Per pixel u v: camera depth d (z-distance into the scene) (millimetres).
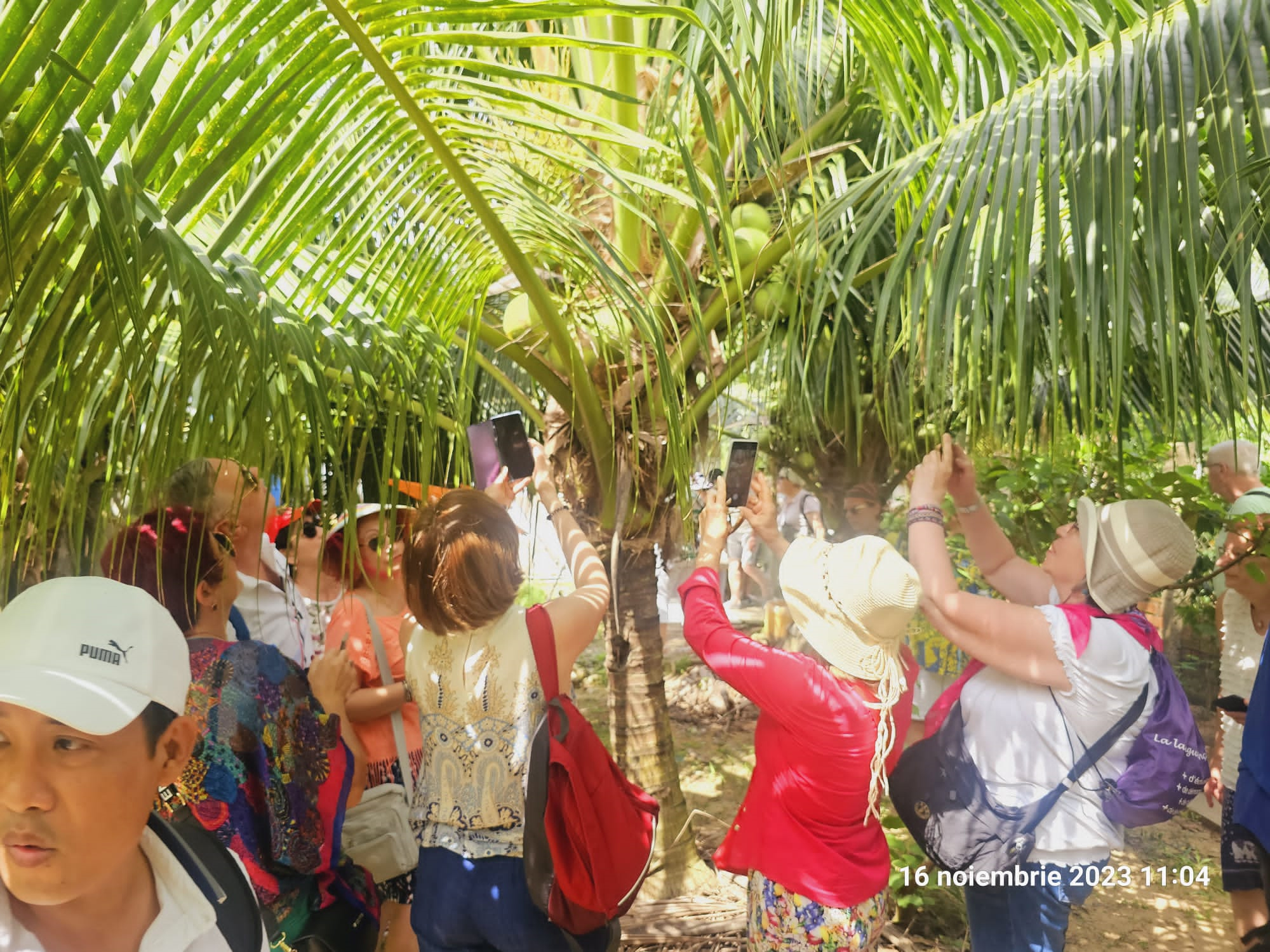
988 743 1883
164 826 885
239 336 1368
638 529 2824
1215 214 1815
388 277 1920
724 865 2010
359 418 1929
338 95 1312
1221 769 2789
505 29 2242
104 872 791
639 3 1171
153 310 1271
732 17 2123
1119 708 1802
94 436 1441
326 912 1778
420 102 1395
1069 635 1812
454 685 1767
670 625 6793
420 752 2117
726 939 2795
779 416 4398
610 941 1794
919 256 1985
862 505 4156
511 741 1730
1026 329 2262
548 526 2865
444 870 1747
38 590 820
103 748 777
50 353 1226
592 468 2791
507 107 1447
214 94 1181
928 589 1938
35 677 751
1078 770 1815
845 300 2117
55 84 1054
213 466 1850
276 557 2240
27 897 765
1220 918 3016
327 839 1677
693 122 2395
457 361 3178
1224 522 2861
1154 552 1823
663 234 1531
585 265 1890
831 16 2723
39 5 995
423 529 1753
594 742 1709
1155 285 1724
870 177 2352
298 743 1614
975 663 2016
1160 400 2439
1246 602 2863
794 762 1803
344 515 2211
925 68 1940
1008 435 3008
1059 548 2049
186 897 866
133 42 1076
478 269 1982
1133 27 1906
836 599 1746
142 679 801
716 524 2100
